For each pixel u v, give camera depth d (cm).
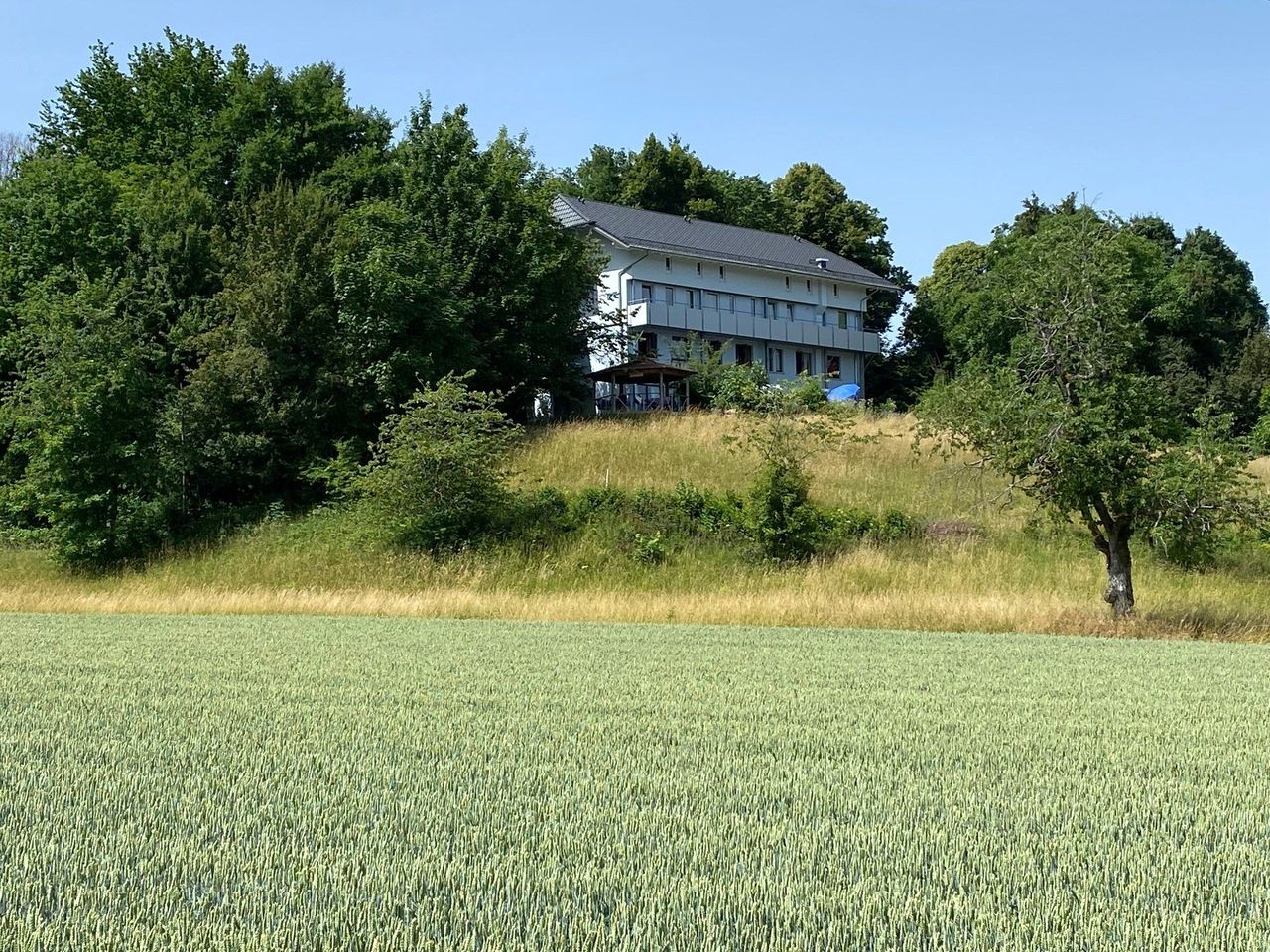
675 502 2805
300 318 3400
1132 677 1245
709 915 450
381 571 2562
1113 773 736
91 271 3606
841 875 506
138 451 2927
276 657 1373
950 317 6378
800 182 7825
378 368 3362
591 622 1969
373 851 537
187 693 1063
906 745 820
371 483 2716
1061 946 428
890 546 2656
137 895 473
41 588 2581
